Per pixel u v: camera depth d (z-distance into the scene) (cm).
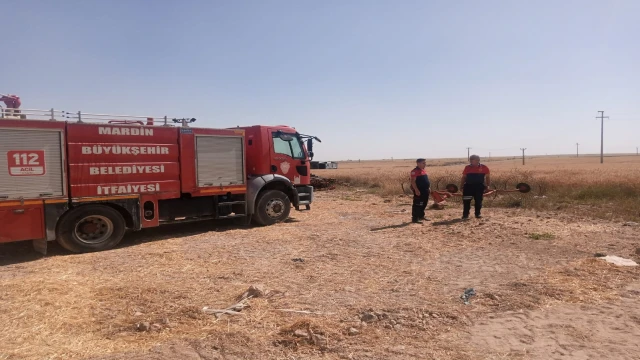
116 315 516
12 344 434
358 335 456
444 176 2523
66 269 754
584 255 786
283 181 1259
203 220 1219
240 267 744
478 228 1075
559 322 486
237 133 1155
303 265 750
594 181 1978
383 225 1180
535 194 1864
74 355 412
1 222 805
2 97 921
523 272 686
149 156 992
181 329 474
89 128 905
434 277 670
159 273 711
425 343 438
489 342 439
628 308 523
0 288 610
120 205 950
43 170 846
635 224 1110
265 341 442
